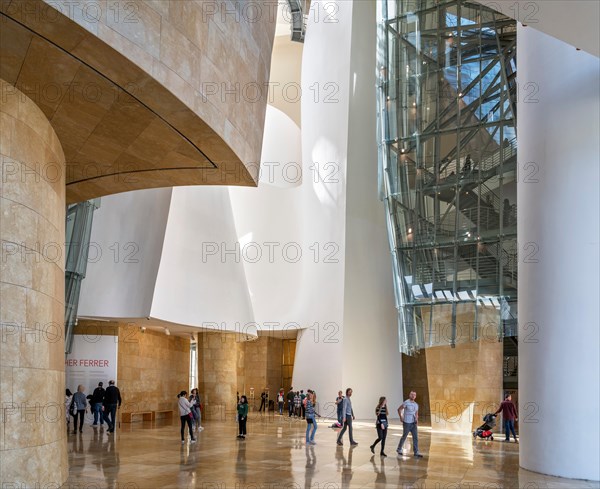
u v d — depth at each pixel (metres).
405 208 26.08
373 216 34.75
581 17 9.59
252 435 20.50
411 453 15.95
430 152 25.56
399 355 35.03
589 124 12.25
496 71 24.53
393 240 26.55
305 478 11.53
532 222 13.01
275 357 41.44
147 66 9.03
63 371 11.07
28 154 9.72
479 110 24.69
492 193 24.22
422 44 26.11
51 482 9.84
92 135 11.39
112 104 10.10
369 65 35.50
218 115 10.93
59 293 10.97
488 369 24.12
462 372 24.77
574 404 11.74
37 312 9.70
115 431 21.06
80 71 9.12
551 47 12.95
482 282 24.27
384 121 26.98
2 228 8.99
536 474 12.23
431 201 25.45
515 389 34.66
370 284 33.94
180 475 11.63
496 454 15.95
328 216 34.69
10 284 9.05
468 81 25.00
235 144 11.76
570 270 12.12
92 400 23.17
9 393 8.84
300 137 41.09
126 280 23.30
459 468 13.12
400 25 26.83
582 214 12.12
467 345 24.78
